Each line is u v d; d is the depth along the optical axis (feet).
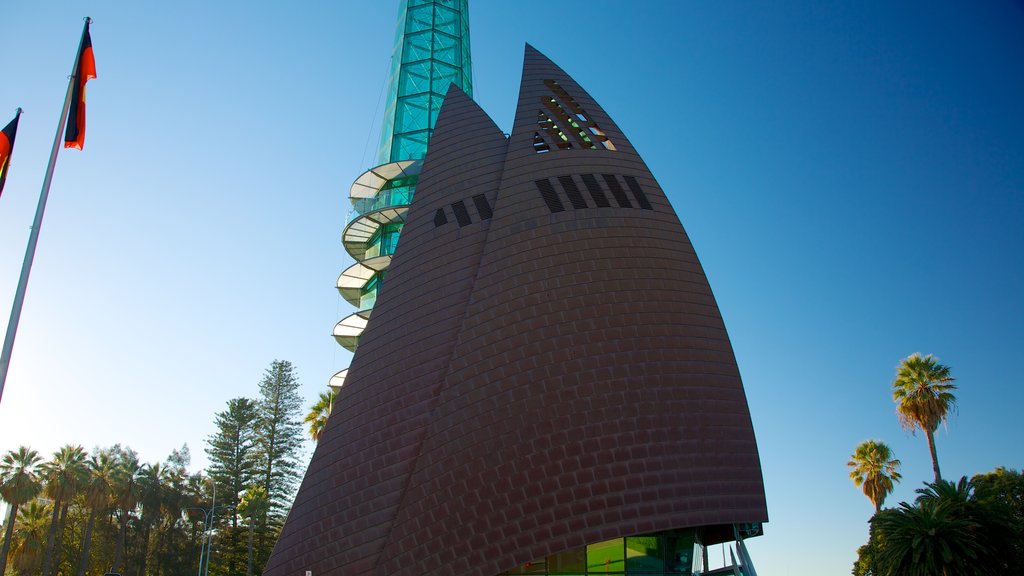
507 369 113.19
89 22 88.33
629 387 114.42
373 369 119.85
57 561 283.18
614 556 107.55
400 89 192.34
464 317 117.60
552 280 119.03
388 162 179.73
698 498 111.24
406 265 126.00
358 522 109.81
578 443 109.70
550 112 136.87
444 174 132.26
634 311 119.44
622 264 122.21
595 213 124.88
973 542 137.39
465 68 203.00
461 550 104.88
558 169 128.36
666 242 127.13
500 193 125.39
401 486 109.91
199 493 325.83
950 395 200.13
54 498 248.73
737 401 120.67
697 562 111.86
